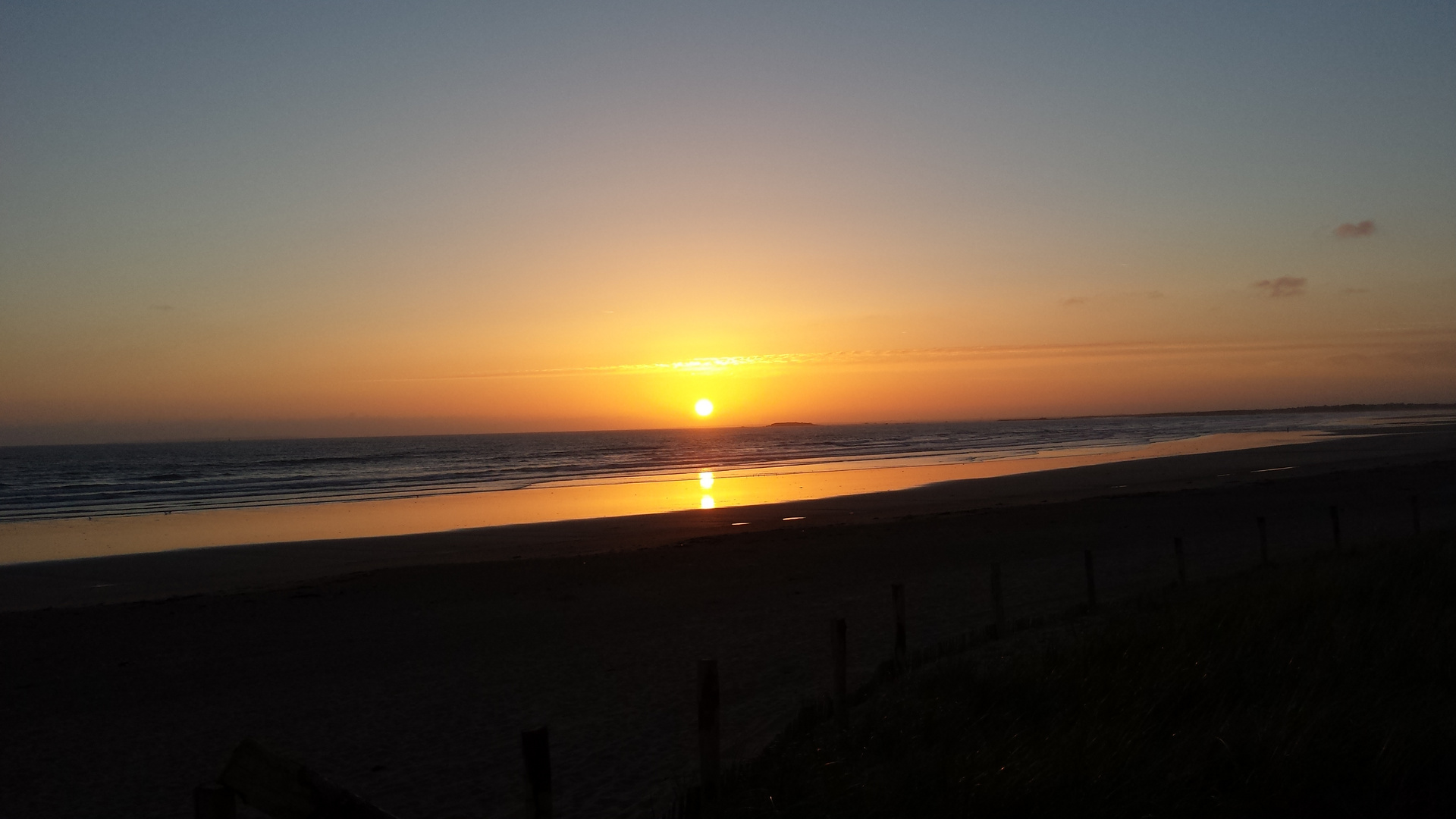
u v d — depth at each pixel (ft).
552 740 29.73
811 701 29.25
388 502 151.02
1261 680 24.49
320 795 11.19
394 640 48.14
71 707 37.27
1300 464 172.14
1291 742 19.13
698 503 135.95
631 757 27.30
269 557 87.97
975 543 77.46
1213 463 180.34
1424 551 42.80
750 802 19.08
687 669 39.14
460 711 34.35
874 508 119.34
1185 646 27.37
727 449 376.07
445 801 24.97
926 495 134.51
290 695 37.88
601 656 42.45
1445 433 318.04
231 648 47.62
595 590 61.11
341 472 247.09
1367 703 22.08
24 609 64.59
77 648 48.11
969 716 23.47
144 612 57.82
